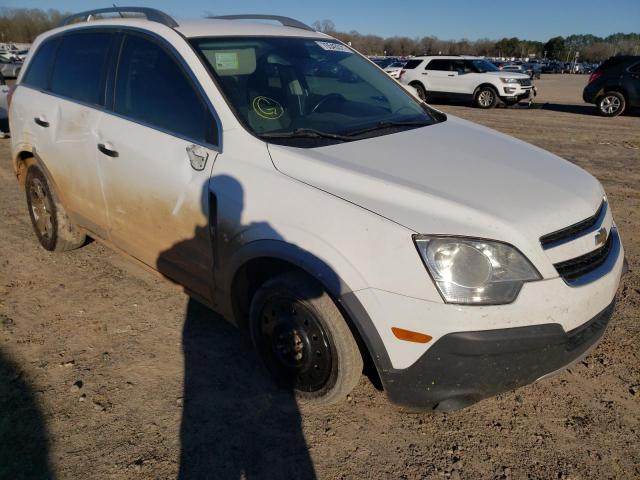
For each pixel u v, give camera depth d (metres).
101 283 3.98
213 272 2.84
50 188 4.05
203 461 2.40
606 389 2.88
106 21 3.70
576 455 2.44
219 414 2.68
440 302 2.10
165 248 3.12
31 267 4.23
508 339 2.11
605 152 9.11
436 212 2.21
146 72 3.21
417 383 2.23
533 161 2.85
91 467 2.35
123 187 3.24
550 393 2.85
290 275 2.53
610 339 3.30
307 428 2.59
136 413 2.67
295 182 2.46
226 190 2.65
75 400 2.75
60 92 3.91
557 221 2.29
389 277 2.17
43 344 3.22
